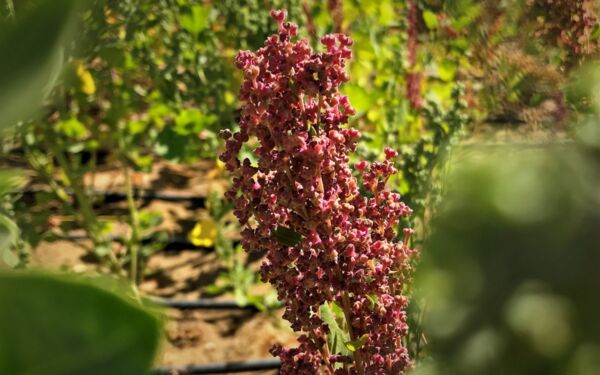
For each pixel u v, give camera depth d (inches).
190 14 55.3
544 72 29.4
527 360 7.2
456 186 7.8
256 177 23.6
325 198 22.1
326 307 26.1
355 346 22.7
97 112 60.7
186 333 50.1
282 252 23.2
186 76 57.0
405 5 57.3
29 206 58.7
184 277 55.7
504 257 7.4
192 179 67.1
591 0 30.3
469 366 7.5
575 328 7.1
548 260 7.2
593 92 10.3
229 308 53.0
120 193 63.2
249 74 20.5
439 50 47.6
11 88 4.1
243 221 23.0
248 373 48.1
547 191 7.4
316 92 20.7
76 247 56.5
